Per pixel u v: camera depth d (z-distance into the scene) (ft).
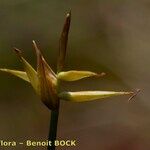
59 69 0.21
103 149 0.67
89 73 0.21
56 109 0.21
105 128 0.68
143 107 0.68
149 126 0.67
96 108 0.70
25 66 0.21
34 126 0.68
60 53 0.21
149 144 0.66
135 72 0.70
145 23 0.70
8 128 0.67
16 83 0.70
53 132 0.20
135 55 0.70
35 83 0.21
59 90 0.21
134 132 0.67
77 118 0.70
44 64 0.21
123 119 0.68
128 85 0.70
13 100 0.69
